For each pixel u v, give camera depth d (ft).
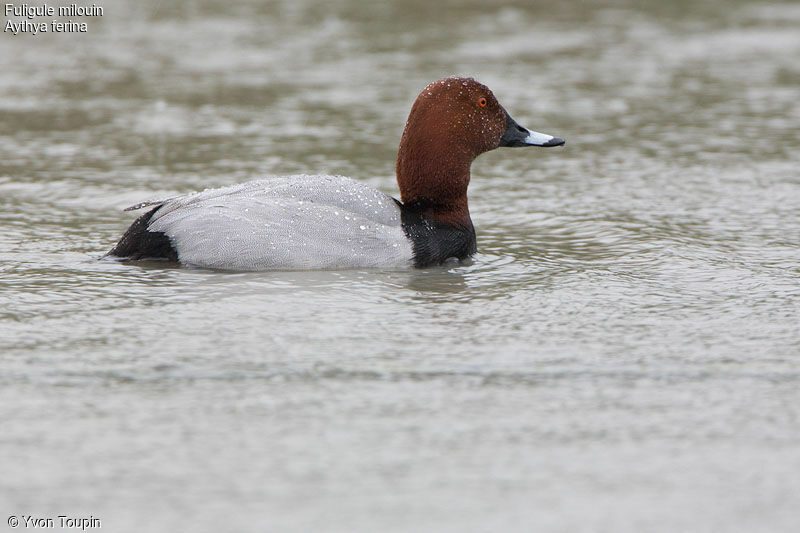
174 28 80.18
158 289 34.94
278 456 23.90
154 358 29.32
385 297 34.88
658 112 62.69
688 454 24.22
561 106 63.46
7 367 28.53
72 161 52.49
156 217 37.42
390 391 27.43
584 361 29.58
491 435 25.04
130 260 37.32
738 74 70.38
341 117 60.70
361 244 37.45
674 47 77.15
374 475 23.13
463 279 37.24
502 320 32.86
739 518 21.61
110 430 25.04
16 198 46.80
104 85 66.64
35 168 51.26
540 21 84.12
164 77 68.33
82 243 40.52
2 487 22.53
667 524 21.36
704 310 33.91
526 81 68.03
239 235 36.22
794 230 43.24
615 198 48.34
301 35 78.59
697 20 85.46
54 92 64.95
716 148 56.13
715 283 36.78
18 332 31.07
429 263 38.50
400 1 89.20
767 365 29.32
